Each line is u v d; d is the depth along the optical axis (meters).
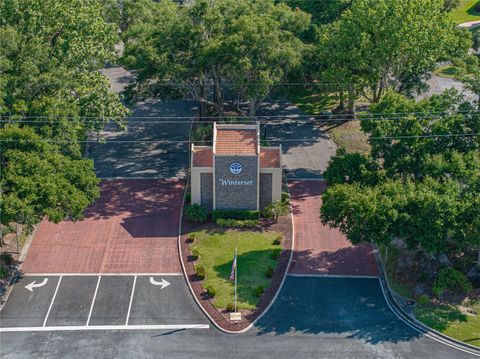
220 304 58.38
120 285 60.94
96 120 70.75
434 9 79.19
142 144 86.06
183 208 72.38
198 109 94.62
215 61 77.56
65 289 60.28
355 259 65.00
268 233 68.56
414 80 84.25
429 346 53.84
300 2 103.56
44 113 63.44
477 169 59.28
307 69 86.50
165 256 65.00
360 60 79.38
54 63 68.62
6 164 60.34
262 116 93.50
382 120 63.41
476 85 64.25
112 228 69.00
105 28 78.75
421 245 57.38
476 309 57.41
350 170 63.22
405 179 61.88
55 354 52.78
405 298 59.19
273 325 56.16
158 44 79.44
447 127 61.50
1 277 60.97
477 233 55.56
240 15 82.19
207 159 70.81
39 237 67.31
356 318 57.09
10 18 68.94
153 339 54.53
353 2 90.00
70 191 60.62
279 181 70.81
